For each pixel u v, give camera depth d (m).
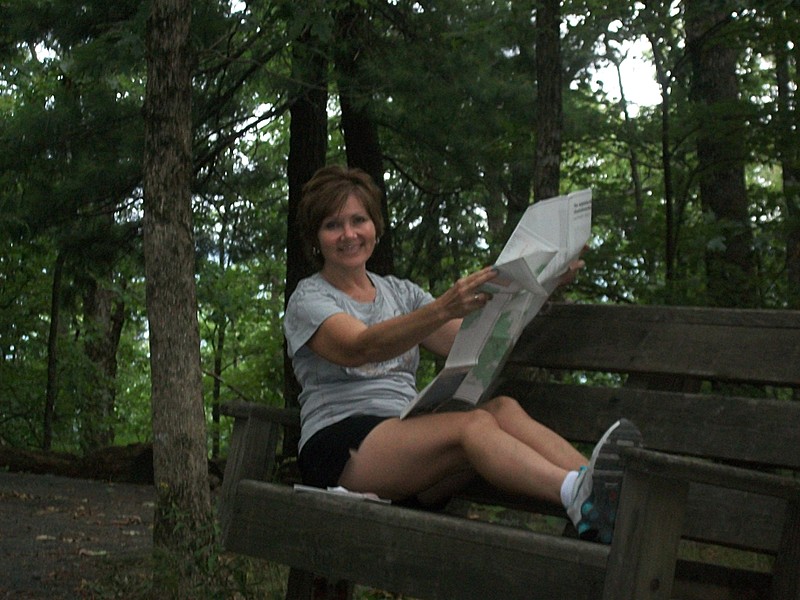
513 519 7.44
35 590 5.40
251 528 3.11
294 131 11.59
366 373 3.41
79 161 10.49
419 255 13.73
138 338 26.14
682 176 10.52
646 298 9.18
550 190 7.85
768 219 9.55
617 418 3.27
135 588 4.96
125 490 11.16
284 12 6.84
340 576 2.89
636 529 2.31
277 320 21.38
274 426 3.57
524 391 3.49
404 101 10.12
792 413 2.98
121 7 9.08
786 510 2.88
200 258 13.76
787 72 11.45
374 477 3.16
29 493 10.15
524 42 9.74
